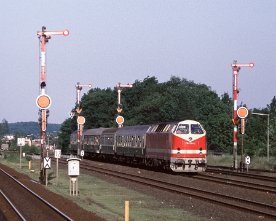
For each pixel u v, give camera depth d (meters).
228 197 38.28
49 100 54.53
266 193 41.38
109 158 99.69
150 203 37.81
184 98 139.38
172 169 62.59
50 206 34.41
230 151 138.25
